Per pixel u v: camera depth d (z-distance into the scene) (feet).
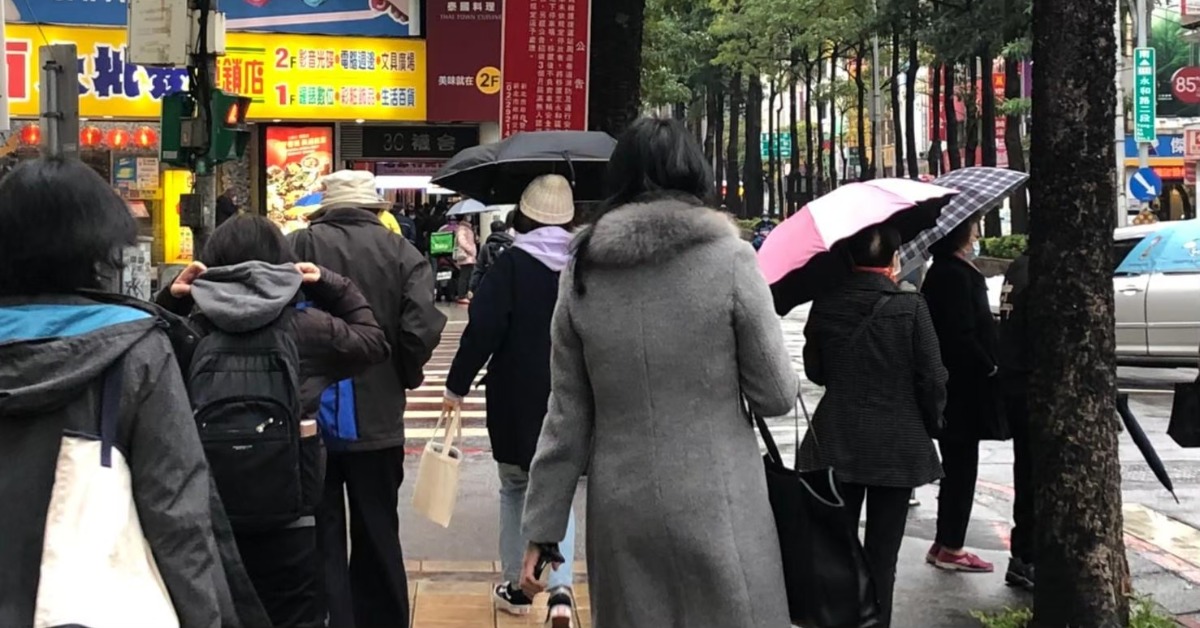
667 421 9.27
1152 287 41.24
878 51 128.98
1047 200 13.89
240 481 10.79
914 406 14.69
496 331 14.97
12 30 58.23
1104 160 13.71
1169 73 174.81
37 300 7.63
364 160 65.46
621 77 26.11
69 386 7.27
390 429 14.30
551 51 25.99
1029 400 14.38
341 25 62.34
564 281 9.82
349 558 15.46
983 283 18.04
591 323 9.48
